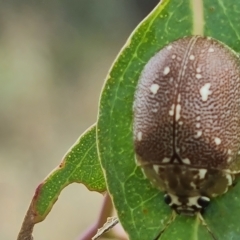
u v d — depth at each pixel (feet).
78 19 0.86
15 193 0.62
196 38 0.25
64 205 0.60
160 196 0.25
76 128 0.71
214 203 0.25
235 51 0.25
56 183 0.27
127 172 0.25
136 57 0.25
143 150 0.25
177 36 0.25
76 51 0.82
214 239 0.25
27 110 0.72
